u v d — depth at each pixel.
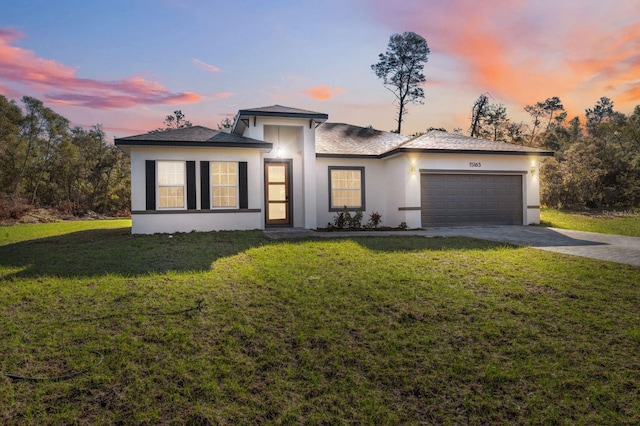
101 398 3.26
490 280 6.45
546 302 5.43
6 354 3.87
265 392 3.42
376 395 3.42
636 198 24.70
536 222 16.27
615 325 4.67
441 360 3.94
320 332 4.50
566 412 3.18
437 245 9.95
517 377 3.64
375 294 5.74
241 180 13.48
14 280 6.30
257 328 4.60
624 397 3.34
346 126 20.28
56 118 28.69
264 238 11.23
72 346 4.05
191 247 9.47
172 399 3.28
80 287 5.92
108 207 31.02
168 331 4.43
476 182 15.80
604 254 8.70
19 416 3.01
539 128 44.72
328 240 10.84
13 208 22.20
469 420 3.11
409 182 14.91
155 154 12.75
